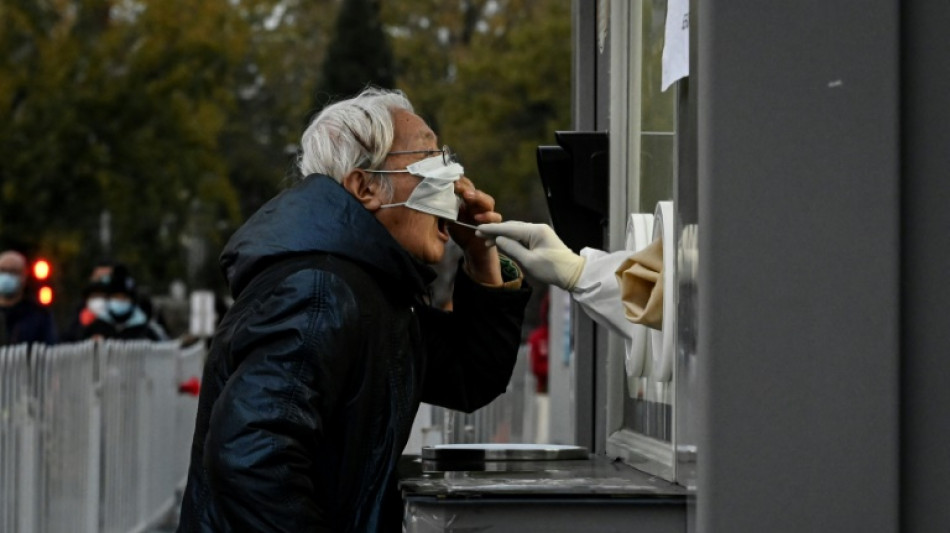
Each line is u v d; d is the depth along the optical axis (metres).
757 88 3.08
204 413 4.13
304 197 4.25
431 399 5.18
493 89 67.38
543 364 19.73
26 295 15.99
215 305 32.19
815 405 3.06
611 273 4.69
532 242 4.77
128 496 14.39
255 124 93.94
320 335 3.94
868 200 3.07
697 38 3.20
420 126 4.52
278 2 91.88
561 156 6.03
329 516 4.06
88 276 63.06
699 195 3.12
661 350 4.24
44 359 10.19
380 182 4.45
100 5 57.22
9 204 56.41
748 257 3.07
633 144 5.71
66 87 56.09
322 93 4.91
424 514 3.70
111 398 13.27
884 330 3.07
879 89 3.08
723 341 3.06
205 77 59.25
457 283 5.12
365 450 4.09
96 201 57.78
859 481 3.06
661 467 4.34
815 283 3.07
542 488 3.73
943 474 3.09
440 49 81.75
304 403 3.88
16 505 9.27
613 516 3.69
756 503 3.06
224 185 62.50
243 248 4.19
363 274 4.14
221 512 3.93
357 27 81.94
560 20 64.88
